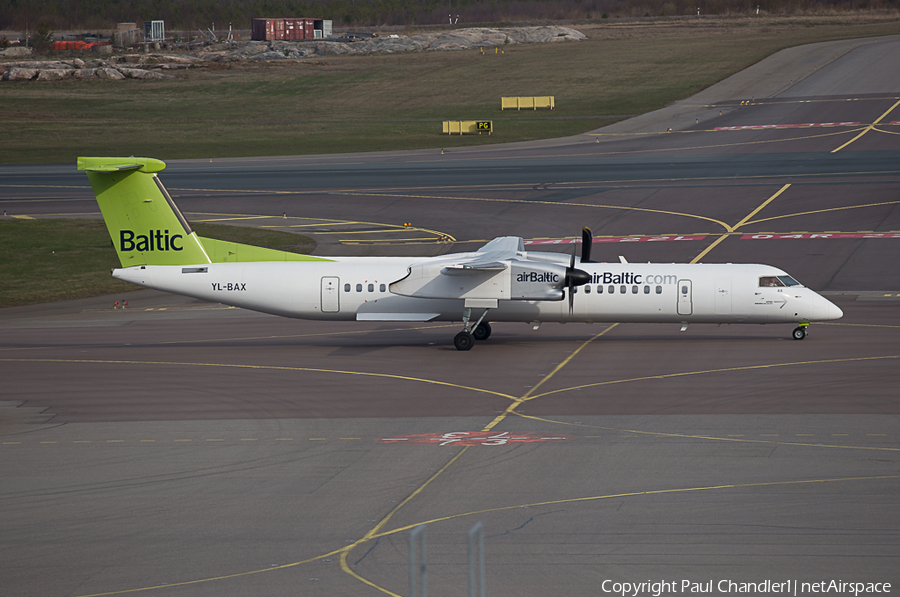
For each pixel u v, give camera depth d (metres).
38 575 62.44
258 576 61.69
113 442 94.94
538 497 76.00
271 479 82.38
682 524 69.06
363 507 74.69
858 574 59.75
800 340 139.88
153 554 65.75
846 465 82.25
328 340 150.00
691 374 119.50
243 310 181.62
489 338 149.12
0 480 83.12
